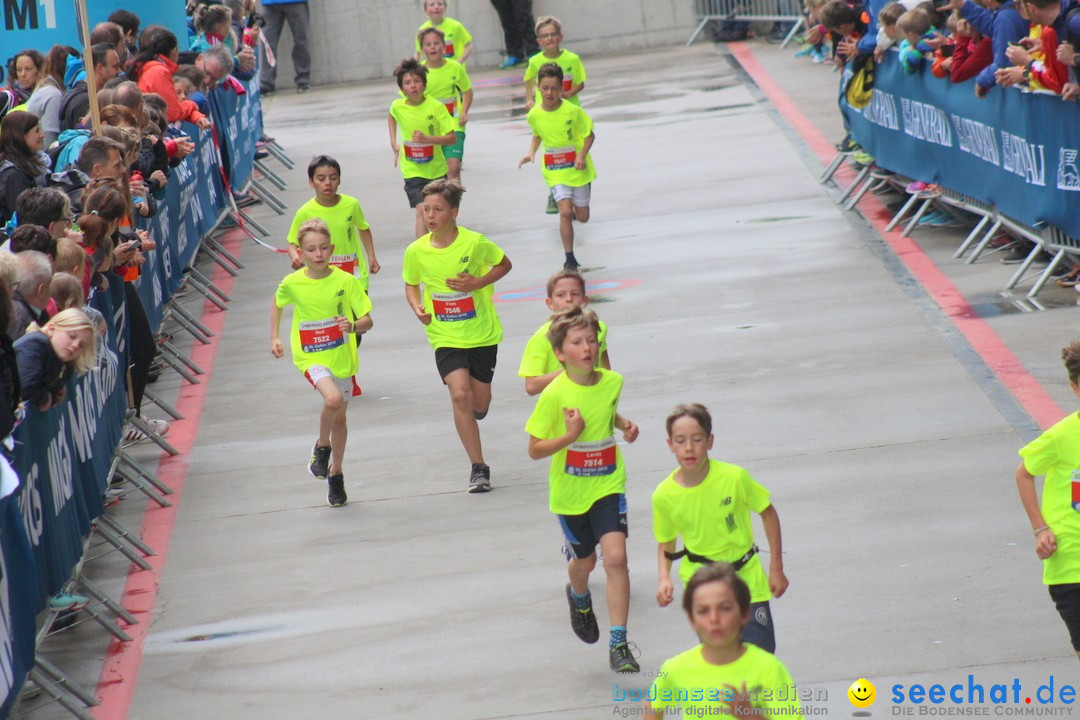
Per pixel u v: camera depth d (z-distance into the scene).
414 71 41.00
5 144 27.08
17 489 17.05
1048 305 31.98
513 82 78.31
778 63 72.62
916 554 21.25
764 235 41.88
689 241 42.16
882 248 39.00
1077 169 30.36
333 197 32.97
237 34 59.12
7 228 26.03
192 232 39.50
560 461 18.70
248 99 54.66
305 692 19.16
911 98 40.00
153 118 34.53
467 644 20.03
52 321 18.59
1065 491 16.16
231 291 41.69
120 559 24.27
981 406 26.88
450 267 25.50
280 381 33.50
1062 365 28.23
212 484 27.41
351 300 25.72
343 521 25.05
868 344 31.30
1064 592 16.09
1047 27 30.66
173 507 26.39
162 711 19.02
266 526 25.17
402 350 34.91
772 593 16.66
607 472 18.59
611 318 35.50
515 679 18.84
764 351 31.72
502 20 83.88
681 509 16.28
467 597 21.56
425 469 27.16
